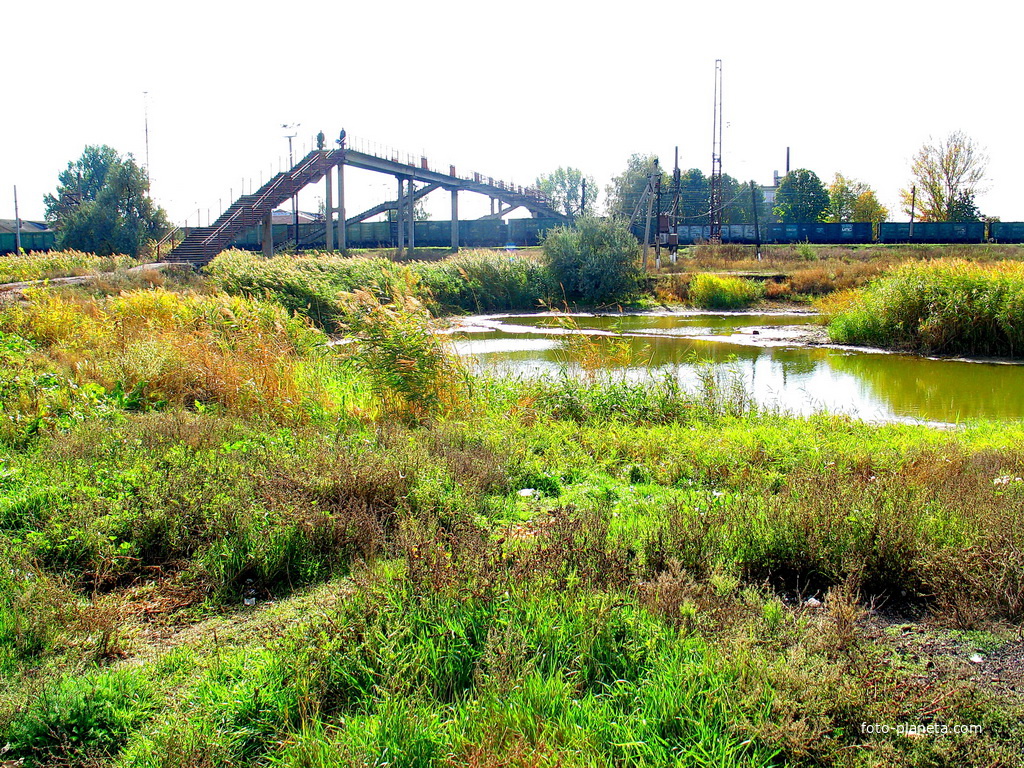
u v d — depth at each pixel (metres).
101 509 5.52
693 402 11.60
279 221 74.50
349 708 3.40
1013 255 45.31
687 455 8.16
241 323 13.99
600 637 3.78
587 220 37.75
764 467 7.62
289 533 5.19
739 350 21.36
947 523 5.20
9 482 6.17
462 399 10.70
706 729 3.10
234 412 9.75
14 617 4.11
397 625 3.78
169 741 3.07
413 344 10.64
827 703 3.20
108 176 59.09
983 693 3.41
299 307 23.92
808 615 4.20
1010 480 6.57
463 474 6.74
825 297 34.09
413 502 5.93
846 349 21.27
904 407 13.47
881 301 22.16
